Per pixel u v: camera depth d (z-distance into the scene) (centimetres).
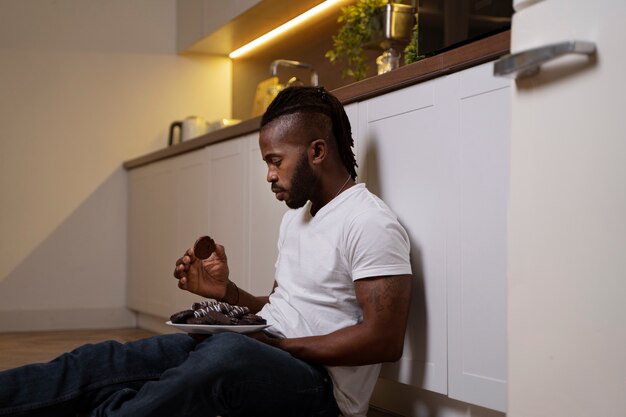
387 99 216
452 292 190
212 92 517
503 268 175
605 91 113
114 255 502
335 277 186
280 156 192
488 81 180
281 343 178
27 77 490
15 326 481
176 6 513
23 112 489
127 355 175
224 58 516
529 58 120
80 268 496
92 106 500
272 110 196
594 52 115
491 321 178
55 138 494
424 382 199
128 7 507
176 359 179
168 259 425
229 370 159
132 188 493
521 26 130
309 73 442
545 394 123
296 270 195
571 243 118
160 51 511
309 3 390
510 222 131
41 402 165
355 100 231
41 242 490
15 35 489
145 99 509
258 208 312
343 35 336
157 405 156
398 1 330
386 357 176
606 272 113
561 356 120
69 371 169
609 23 113
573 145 118
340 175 197
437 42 231
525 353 127
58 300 491
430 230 198
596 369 114
